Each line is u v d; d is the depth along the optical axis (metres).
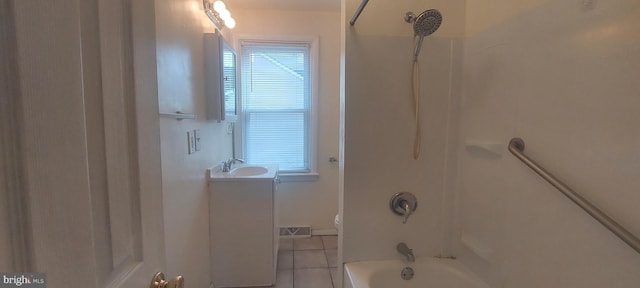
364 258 1.59
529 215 1.11
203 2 1.88
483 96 1.37
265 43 2.78
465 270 1.49
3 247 0.29
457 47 1.51
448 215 1.61
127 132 0.49
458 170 1.57
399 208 1.57
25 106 0.30
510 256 1.21
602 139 0.82
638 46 0.73
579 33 0.89
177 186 1.41
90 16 0.40
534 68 1.06
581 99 0.88
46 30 0.32
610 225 0.76
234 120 2.52
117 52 0.46
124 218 0.48
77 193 0.37
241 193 2.02
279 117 2.89
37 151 0.31
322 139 2.91
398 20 1.47
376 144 1.53
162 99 1.23
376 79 1.49
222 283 2.07
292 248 2.68
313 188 2.94
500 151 1.25
